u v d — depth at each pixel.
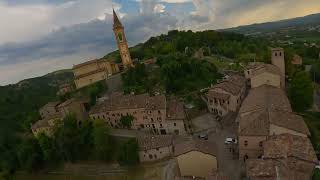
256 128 78.12
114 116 120.75
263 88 102.38
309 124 87.56
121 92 138.75
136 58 183.62
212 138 97.94
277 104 87.00
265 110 83.06
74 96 151.25
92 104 140.25
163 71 138.38
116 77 154.12
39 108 169.75
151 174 92.12
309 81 104.25
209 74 142.75
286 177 59.66
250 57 171.62
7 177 122.19
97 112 122.81
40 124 132.00
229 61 172.62
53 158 119.50
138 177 93.44
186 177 74.12
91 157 112.12
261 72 108.69
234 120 104.25
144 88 136.75
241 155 80.44
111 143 109.00
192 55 173.12
